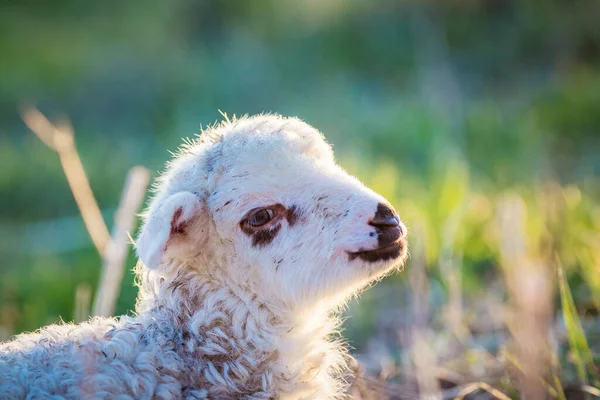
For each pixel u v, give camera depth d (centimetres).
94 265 1048
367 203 552
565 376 659
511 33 2430
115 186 1459
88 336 512
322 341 587
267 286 555
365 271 549
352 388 630
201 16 2867
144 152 1728
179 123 1897
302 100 2069
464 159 1404
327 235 548
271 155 562
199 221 543
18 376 468
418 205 1089
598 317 803
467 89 2102
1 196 1568
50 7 2875
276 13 2797
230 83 2245
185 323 541
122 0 2941
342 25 2620
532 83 2148
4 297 1026
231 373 533
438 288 912
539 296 530
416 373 718
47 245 1253
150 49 2623
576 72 2172
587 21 2417
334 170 580
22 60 2530
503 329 809
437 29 2436
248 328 550
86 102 2234
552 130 1730
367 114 1894
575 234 891
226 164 559
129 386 482
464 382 709
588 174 1348
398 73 2320
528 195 1115
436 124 1638
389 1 2689
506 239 736
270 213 553
